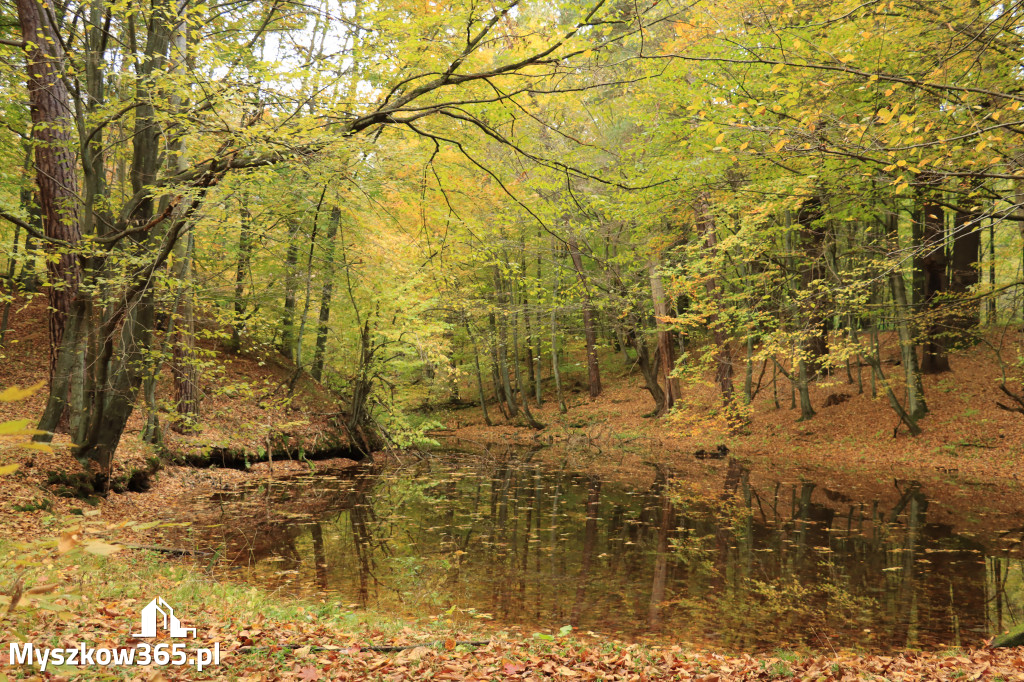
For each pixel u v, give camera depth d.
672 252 19.27
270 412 19.33
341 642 5.42
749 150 8.62
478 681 4.50
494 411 37.28
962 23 7.26
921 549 10.48
